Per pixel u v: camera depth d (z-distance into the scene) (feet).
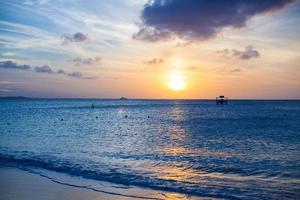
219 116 239.71
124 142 98.63
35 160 64.95
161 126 161.89
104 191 42.11
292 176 51.21
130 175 51.55
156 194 40.86
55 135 120.47
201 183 46.57
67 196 39.88
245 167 58.29
